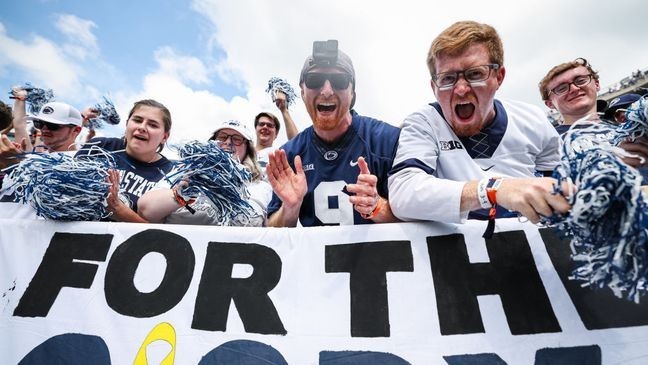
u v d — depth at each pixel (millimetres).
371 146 1983
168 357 1332
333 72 1924
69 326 1412
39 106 3936
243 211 1707
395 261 1450
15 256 1586
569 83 3025
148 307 1430
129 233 1606
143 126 2469
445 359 1240
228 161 1695
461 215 1372
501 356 1221
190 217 1959
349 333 1329
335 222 1902
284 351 1314
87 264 1545
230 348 1328
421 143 1761
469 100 1696
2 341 1401
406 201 1497
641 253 893
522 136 1822
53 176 1621
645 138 1348
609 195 889
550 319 1254
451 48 1678
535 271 1354
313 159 2076
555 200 1055
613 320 1215
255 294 1438
